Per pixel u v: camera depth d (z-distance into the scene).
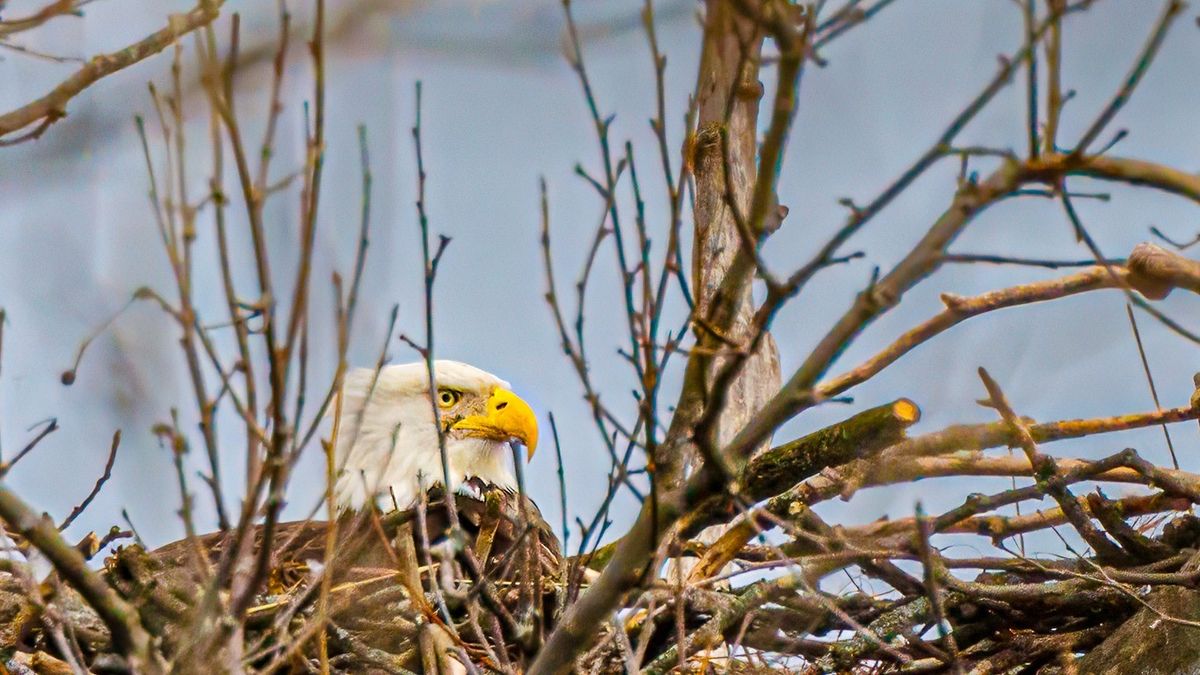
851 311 7.15
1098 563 11.52
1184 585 10.45
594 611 7.86
